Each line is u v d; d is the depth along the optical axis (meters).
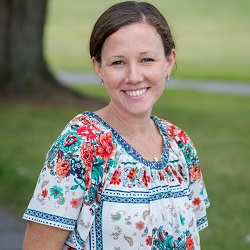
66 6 46.78
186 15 43.81
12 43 16.06
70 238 3.00
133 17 3.01
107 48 3.02
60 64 28.09
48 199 2.93
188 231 3.10
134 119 3.12
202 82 23.41
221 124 14.59
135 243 2.95
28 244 2.98
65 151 2.96
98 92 20.27
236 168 10.59
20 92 15.98
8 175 9.72
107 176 2.97
